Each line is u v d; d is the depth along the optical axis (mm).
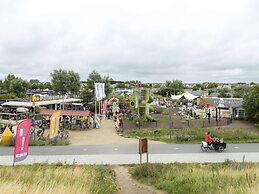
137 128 40000
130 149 27328
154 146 28484
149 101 47500
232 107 54938
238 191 11406
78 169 17844
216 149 25953
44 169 17969
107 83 76125
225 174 16016
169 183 14922
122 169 20500
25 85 98125
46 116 47594
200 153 25359
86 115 42031
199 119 50781
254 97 48125
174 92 126375
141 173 18125
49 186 10562
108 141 31688
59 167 19344
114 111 62906
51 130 30000
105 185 13539
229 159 22312
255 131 37344
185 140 31219
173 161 22500
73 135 35719
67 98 75500
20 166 19922
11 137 29531
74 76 86812
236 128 40219
